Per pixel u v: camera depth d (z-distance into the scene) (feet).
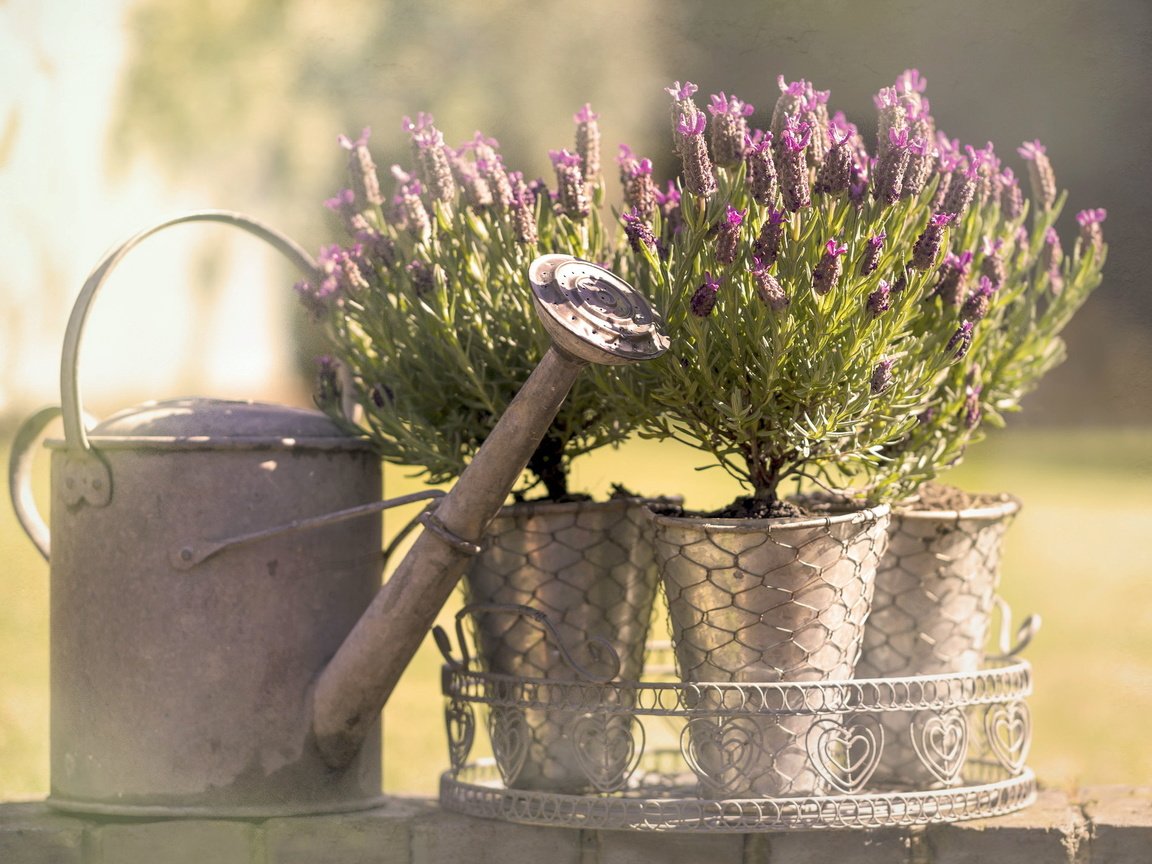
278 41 10.13
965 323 4.37
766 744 4.39
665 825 4.37
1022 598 9.36
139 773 4.67
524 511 4.76
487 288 4.82
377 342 4.87
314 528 4.81
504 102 8.04
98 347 12.81
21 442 5.30
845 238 4.33
